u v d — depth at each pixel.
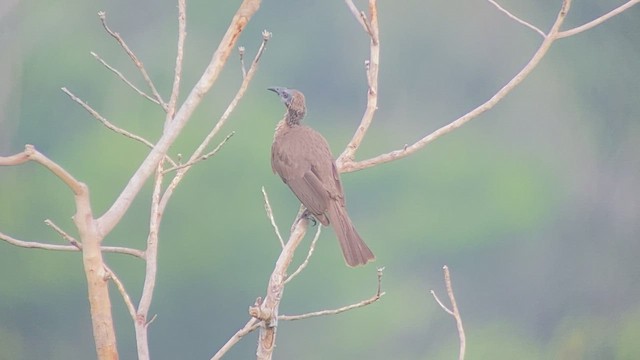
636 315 21.00
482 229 22.50
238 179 22.52
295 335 21.14
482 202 22.72
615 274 21.61
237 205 22.33
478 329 21.31
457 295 21.88
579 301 21.42
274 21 23.47
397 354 21.12
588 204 22.81
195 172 22.48
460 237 22.50
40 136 23.02
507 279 21.98
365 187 22.84
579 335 20.77
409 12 23.64
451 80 23.66
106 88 23.33
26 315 22.27
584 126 23.48
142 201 22.23
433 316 21.47
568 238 22.41
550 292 21.69
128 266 21.94
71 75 23.23
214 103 22.95
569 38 23.70
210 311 22.02
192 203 22.31
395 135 23.22
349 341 21.16
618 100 23.56
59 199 22.67
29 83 22.86
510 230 22.41
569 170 23.16
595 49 23.77
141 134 22.97
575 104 23.61
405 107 23.42
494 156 23.14
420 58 23.61
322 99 23.31
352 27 23.44
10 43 19.28
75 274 22.36
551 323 21.25
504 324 21.28
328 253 21.50
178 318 21.92
